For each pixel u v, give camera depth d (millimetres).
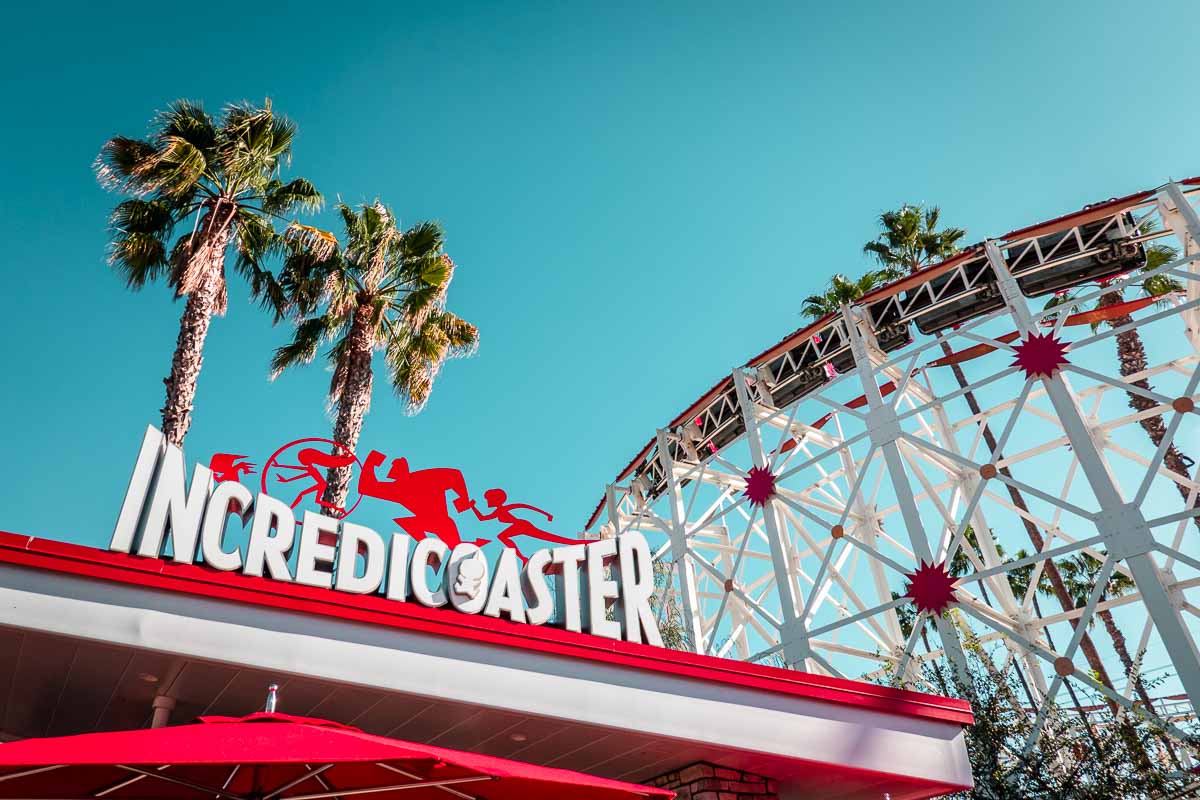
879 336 25000
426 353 23359
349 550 8172
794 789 10477
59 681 7688
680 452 29062
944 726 10523
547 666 8500
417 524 12281
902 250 40375
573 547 9586
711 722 9047
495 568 8891
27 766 5469
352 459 12266
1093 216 21844
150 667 7391
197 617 7223
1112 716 15805
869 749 9781
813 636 19875
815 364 24922
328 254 21125
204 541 7520
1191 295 22625
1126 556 16516
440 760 5625
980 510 24219
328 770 6781
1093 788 13195
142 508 7445
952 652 17266
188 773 6426
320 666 7484
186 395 17547
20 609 6633
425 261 23016
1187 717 14617
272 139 21156
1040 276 23453
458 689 7965
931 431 24844
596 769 9992
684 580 24453
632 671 8922
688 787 9695
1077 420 18094
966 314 24375
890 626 23938
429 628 8039
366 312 22109
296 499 11883
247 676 7535
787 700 9625
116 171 19625
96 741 5148
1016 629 22047
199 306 18312
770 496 22516
